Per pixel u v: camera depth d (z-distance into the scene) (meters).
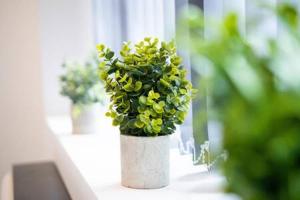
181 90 0.90
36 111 2.76
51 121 2.29
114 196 0.88
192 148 1.04
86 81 1.78
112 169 1.12
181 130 1.12
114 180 1.01
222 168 0.40
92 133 1.76
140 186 0.92
